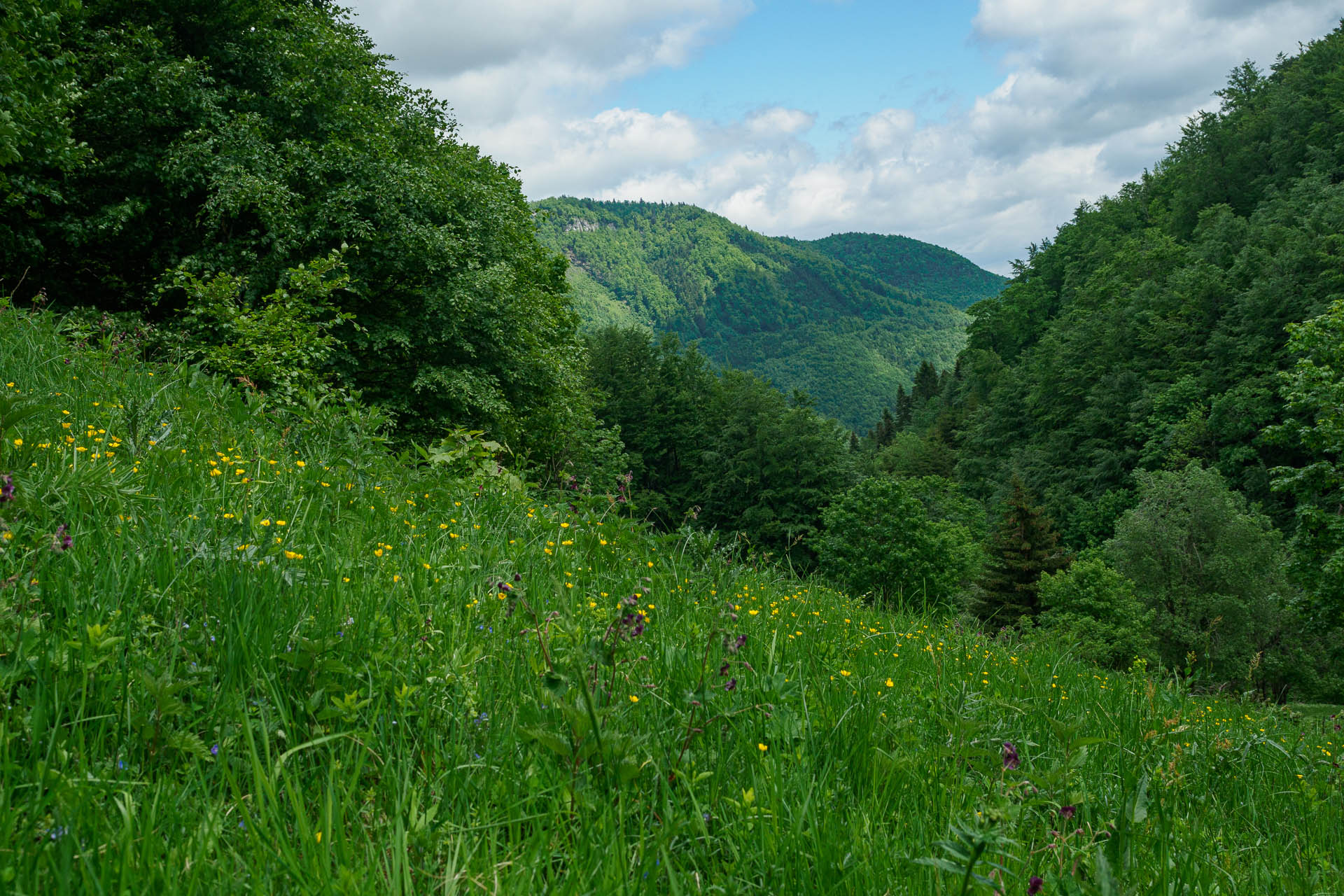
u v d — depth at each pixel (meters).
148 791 1.60
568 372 23.25
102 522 2.71
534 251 24.03
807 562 7.50
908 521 27.97
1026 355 88.44
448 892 1.47
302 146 15.78
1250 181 82.94
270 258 14.75
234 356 9.08
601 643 2.34
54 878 1.30
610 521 4.94
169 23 15.56
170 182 14.09
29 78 10.56
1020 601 35.22
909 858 1.89
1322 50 84.50
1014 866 1.98
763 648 3.43
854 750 2.55
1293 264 55.66
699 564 5.30
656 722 2.39
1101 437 64.44
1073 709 4.37
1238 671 26.72
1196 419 53.53
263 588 2.44
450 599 3.04
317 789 1.78
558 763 2.02
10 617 1.87
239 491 3.66
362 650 2.35
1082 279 97.25
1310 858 3.03
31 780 1.54
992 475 74.88
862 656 4.08
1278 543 35.44
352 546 3.22
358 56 17.97
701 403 67.19
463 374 17.50
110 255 15.42
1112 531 55.38
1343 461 20.67
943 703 3.33
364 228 15.60
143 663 1.97
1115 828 2.24
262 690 2.02
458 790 1.86
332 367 15.10
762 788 2.08
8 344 5.96
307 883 1.40
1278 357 53.12
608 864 1.65
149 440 4.01
